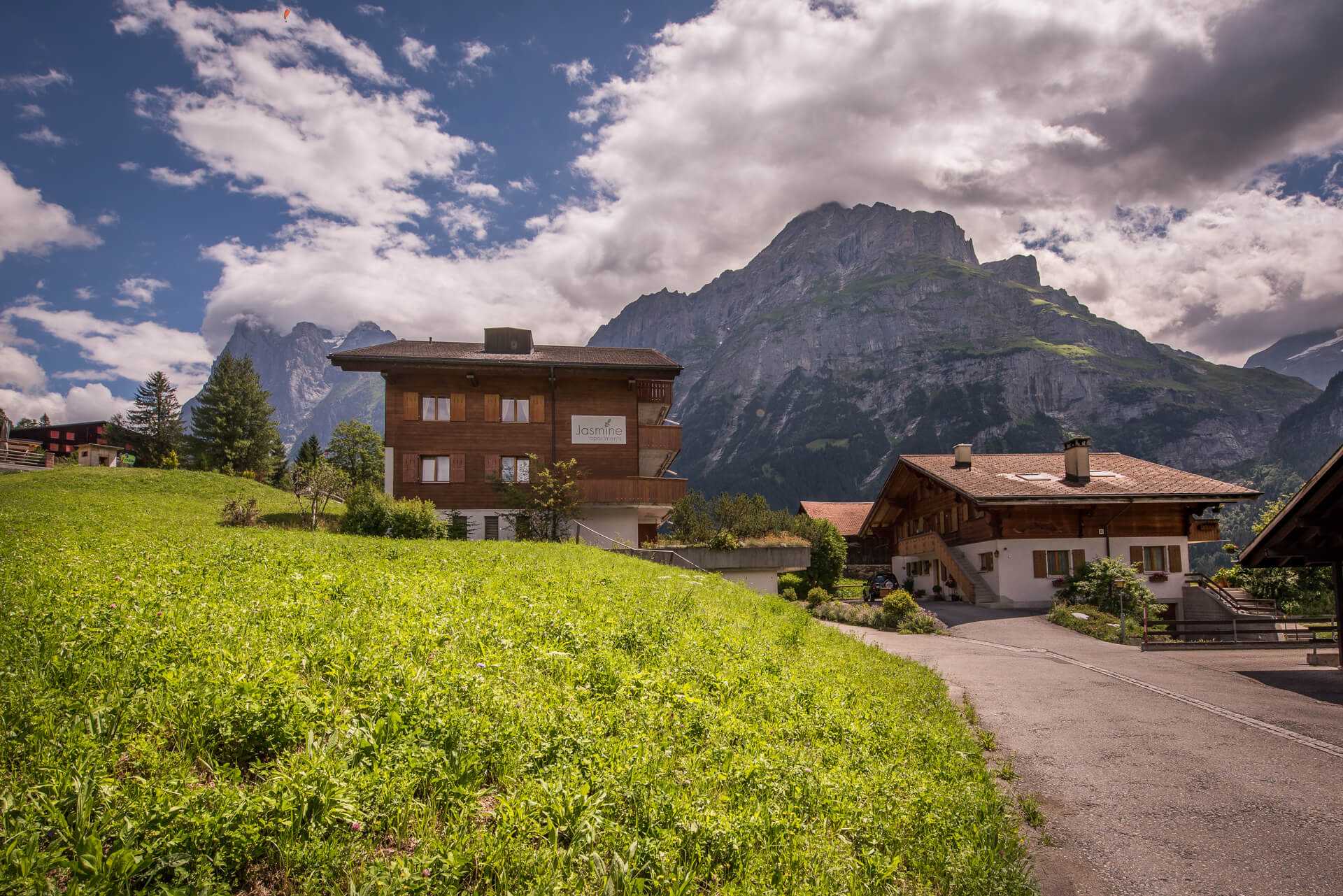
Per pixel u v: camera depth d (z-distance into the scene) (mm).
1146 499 41406
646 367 41875
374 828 4672
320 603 10164
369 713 5992
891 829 6613
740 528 42875
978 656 21906
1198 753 10984
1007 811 8320
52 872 3707
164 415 97562
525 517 39469
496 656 8289
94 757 4645
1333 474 16719
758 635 14570
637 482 40406
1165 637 28594
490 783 5672
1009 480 44719
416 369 41188
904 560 58312
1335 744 11531
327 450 89250
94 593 9258
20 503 28375
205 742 5250
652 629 11734
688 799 5938
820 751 8078
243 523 30875
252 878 4125
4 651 6379
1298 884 6887
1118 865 7242
